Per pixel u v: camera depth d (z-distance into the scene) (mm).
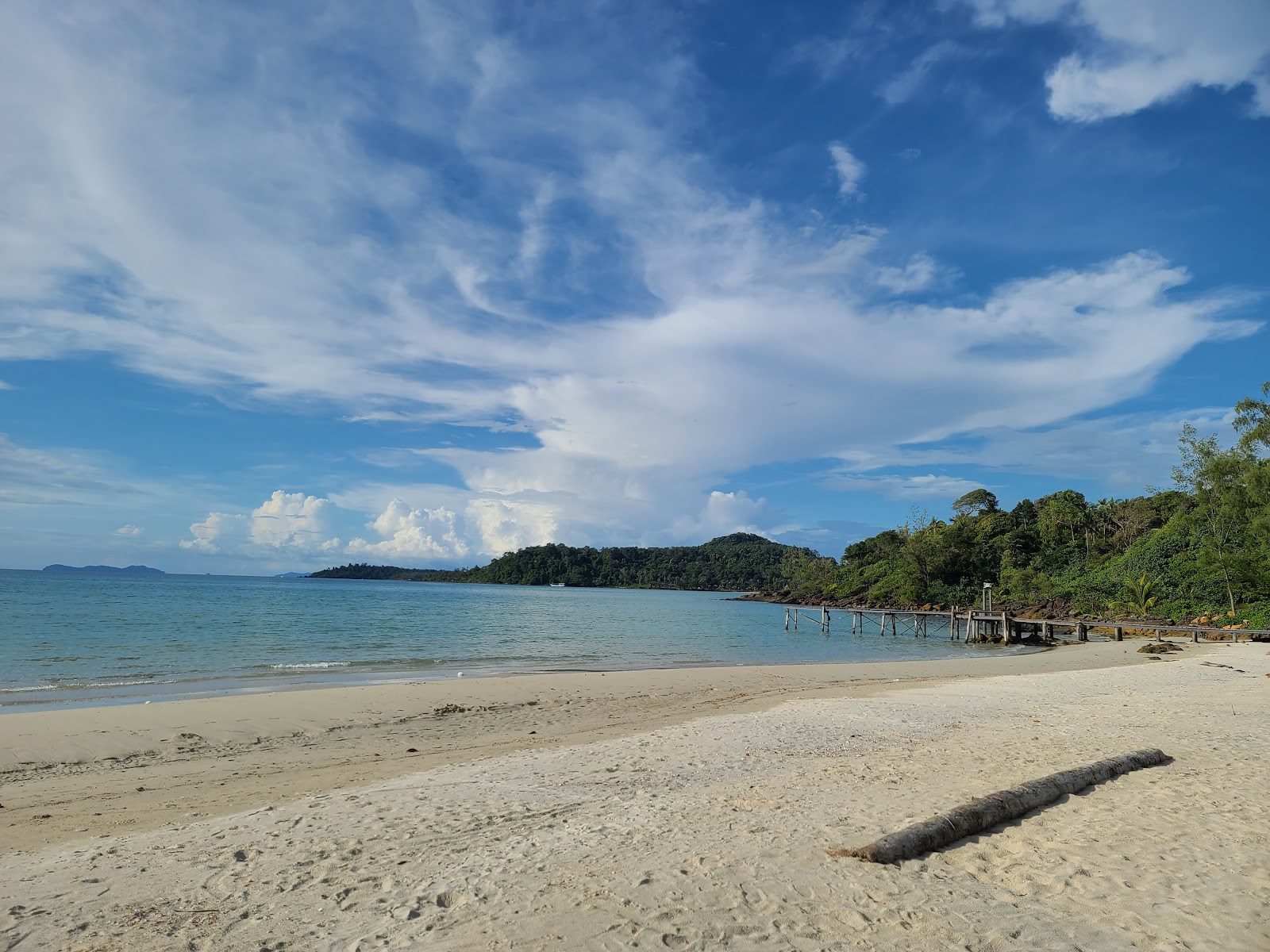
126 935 4254
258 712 13656
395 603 72625
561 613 63562
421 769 9711
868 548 101688
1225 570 39688
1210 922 4266
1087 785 7395
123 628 33469
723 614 72812
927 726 12062
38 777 9250
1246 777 7859
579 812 6875
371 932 4215
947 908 4449
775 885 4766
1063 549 70438
